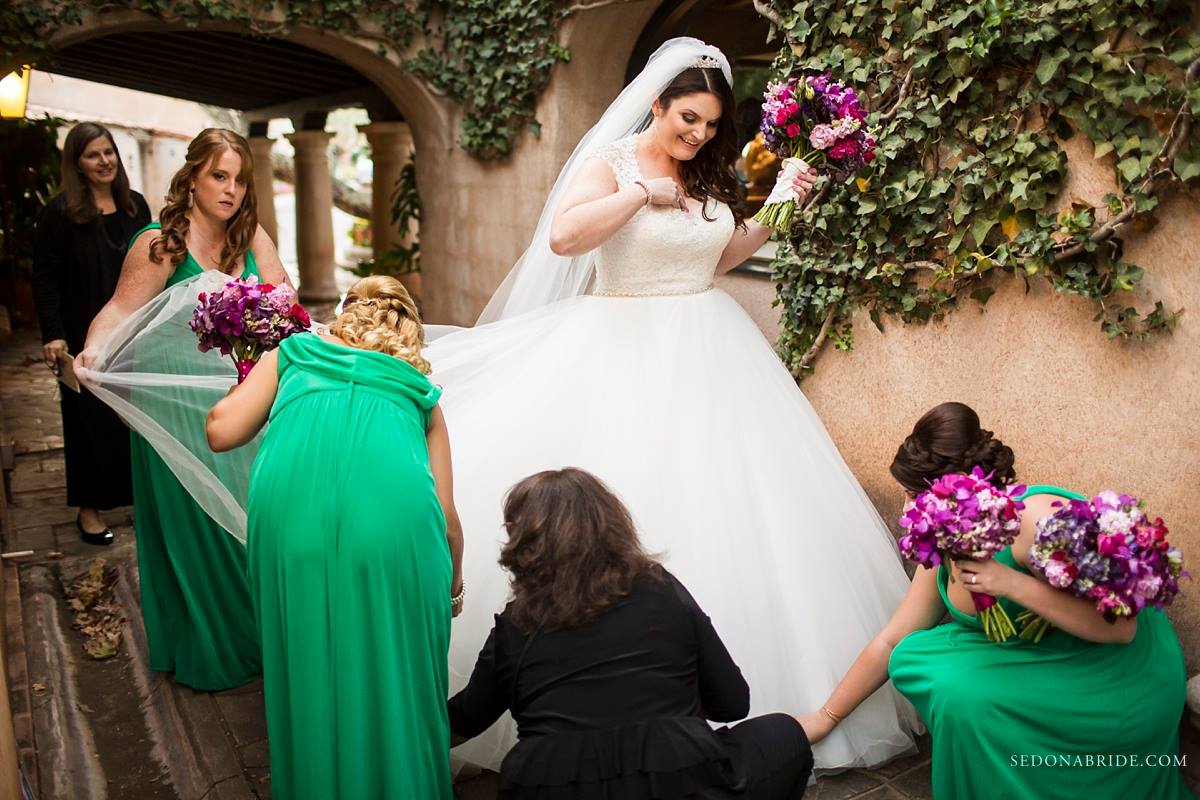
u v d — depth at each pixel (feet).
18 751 9.17
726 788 6.44
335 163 76.38
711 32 16.53
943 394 10.68
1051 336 9.52
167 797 8.79
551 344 10.05
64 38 16.96
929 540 6.59
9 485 16.11
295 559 6.92
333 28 18.58
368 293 7.80
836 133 9.25
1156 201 8.32
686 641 6.69
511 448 9.40
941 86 9.91
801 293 11.89
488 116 19.04
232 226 10.35
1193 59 7.85
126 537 14.12
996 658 7.21
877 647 8.15
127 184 13.32
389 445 7.05
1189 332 8.38
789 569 9.00
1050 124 9.09
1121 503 6.37
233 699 10.07
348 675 6.93
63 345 12.54
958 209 9.94
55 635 11.46
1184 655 8.70
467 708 7.17
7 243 26.61
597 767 6.27
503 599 8.82
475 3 18.24
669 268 9.96
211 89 36.47
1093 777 7.07
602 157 9.80
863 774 8.64
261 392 7.63
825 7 11.03
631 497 8.97
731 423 9.50
